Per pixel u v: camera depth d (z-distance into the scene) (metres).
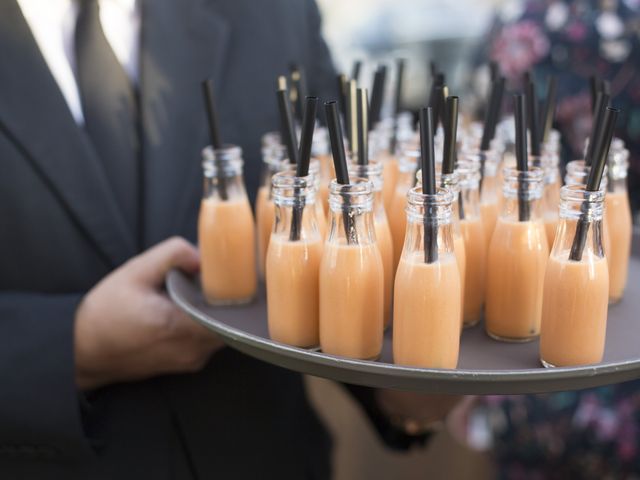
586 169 1.00
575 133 1.61
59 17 1.17
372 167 1.02
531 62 1.64
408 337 0.90
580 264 0.88
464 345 1.01
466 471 2.04
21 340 1.05
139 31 1.23
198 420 1.25
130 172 1.21
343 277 0.92
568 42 1.58
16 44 1.10
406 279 0.89
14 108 1.10
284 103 1.00
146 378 1.21
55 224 1.13
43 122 1.11
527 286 0.98
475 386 0.81
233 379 1.26
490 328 1.03
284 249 0.97
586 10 1.56
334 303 0.93
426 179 0.86
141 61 1.21
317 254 0.97
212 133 1.10
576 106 1.59
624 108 1.53
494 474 1.89
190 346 1.11
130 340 1.07
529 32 1.64
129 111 1.21
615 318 1.04
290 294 0.97
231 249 1.11
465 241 1.04
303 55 1.45
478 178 1.05
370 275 0.92
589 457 1.60
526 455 1.68
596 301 0.88
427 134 0.84
